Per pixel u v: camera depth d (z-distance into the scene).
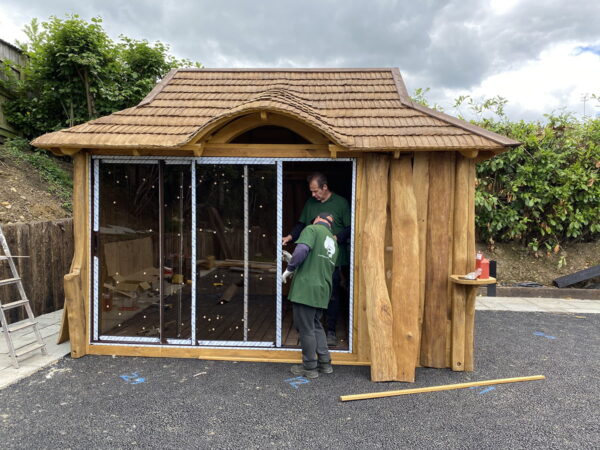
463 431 2.72
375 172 3.72
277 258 3.90
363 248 3.72
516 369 3.80
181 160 3.93
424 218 3.76
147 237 4.18
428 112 4.11
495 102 7.39
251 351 3.92
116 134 3.80
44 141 3.64
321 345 3.61
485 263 3.65
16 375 3.45
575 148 7.19
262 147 3.84
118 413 2.90
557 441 2.61
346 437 2.63
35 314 5.16
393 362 3.49
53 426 2.72
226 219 4.09
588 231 7.61
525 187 7.43
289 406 3.03
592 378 3.61
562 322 5.43
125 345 3.97
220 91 4.79
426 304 3.80
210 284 4.41
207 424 2.77
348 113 4.23
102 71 7.41
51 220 5.82
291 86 4.92
